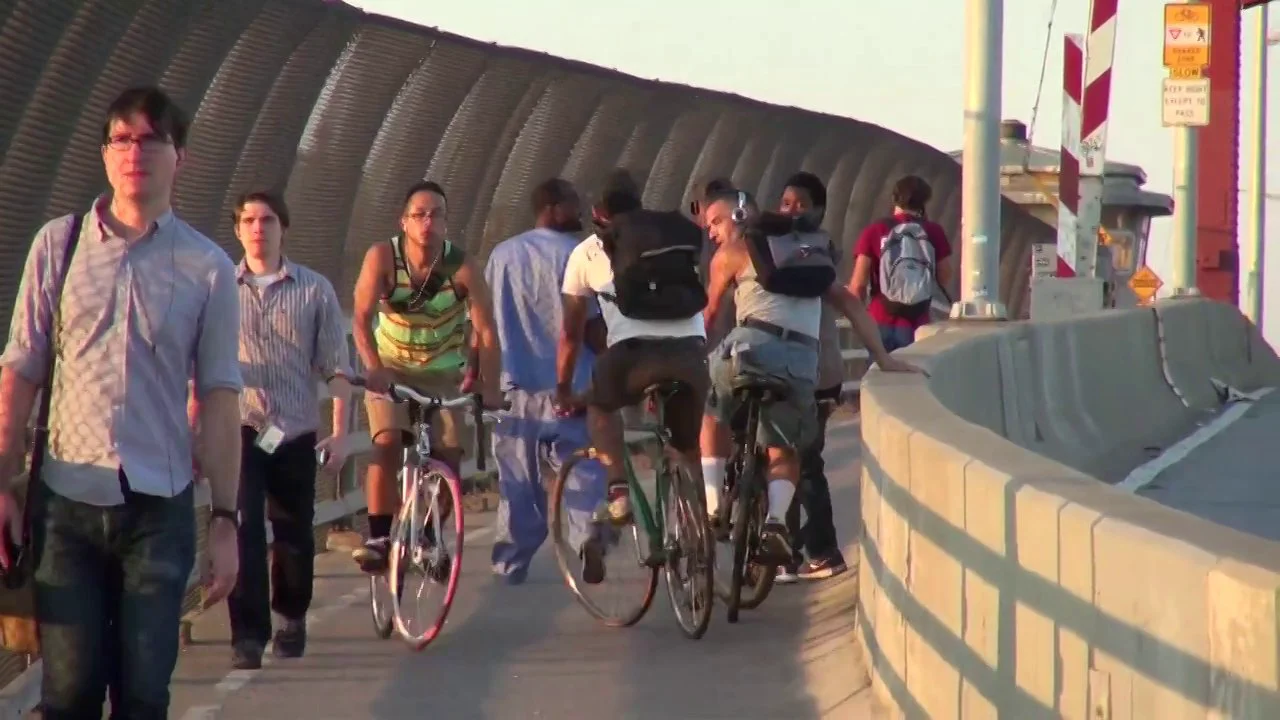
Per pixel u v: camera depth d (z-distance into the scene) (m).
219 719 17.02
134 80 20.56
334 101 27.31
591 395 21.12
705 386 20.72
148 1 20.33
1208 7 50.41
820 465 24.08
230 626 21.31
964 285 29.84
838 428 50.44
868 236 30.83
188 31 21.67
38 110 18.22
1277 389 54.47
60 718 11.48
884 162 54.44
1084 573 9.70
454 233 32.25
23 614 11.62
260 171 25.11
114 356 11.54
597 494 22.64
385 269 20.75
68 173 19.08
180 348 11.73
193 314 11.77
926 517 14.02
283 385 19.19
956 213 63.22
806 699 17.77
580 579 22.44
